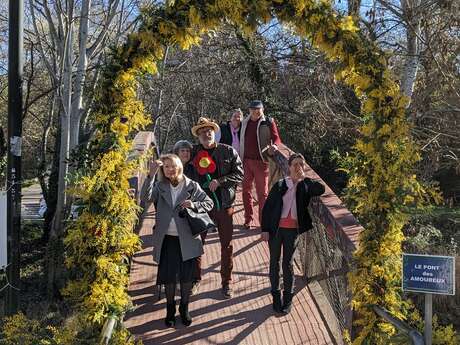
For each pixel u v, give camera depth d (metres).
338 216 5.77
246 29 4.98
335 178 17.70
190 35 4.98
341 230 5.44
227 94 20.38
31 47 13.66
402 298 5.52
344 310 5.39
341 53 4.98
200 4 4.86
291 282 6.14
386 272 4.84
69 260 5.04
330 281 5.98
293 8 4.86
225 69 19.78
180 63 20.03
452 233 13.06
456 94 10.74
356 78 5.10
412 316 4.78
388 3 12.08
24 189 30.39
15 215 6.14
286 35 18.72
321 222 6.32
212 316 6.12
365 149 5.02
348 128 13.55
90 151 5.01
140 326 5.92
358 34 5.01
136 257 7.83
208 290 6.77
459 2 10.46
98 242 4.91
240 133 8.48
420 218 12.15
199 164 6.35
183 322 5.92
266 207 6.09
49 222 15.33
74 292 5.04
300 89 18.25
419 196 5.00
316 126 15.66
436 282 3.94
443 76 10.82
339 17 4.93
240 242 8.39
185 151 6.63
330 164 17.58
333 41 4.97
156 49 5.00
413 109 11.16
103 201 4.98
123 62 5.00
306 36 5.06
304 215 6.00
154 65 5.09
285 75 18.58
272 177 9.33
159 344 5.55
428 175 11.47
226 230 6.43
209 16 4.89
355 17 5.09
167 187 5.70
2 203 6.00
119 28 12.00
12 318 5.27
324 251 6.28
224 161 6.38
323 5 4.89
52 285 10.97
